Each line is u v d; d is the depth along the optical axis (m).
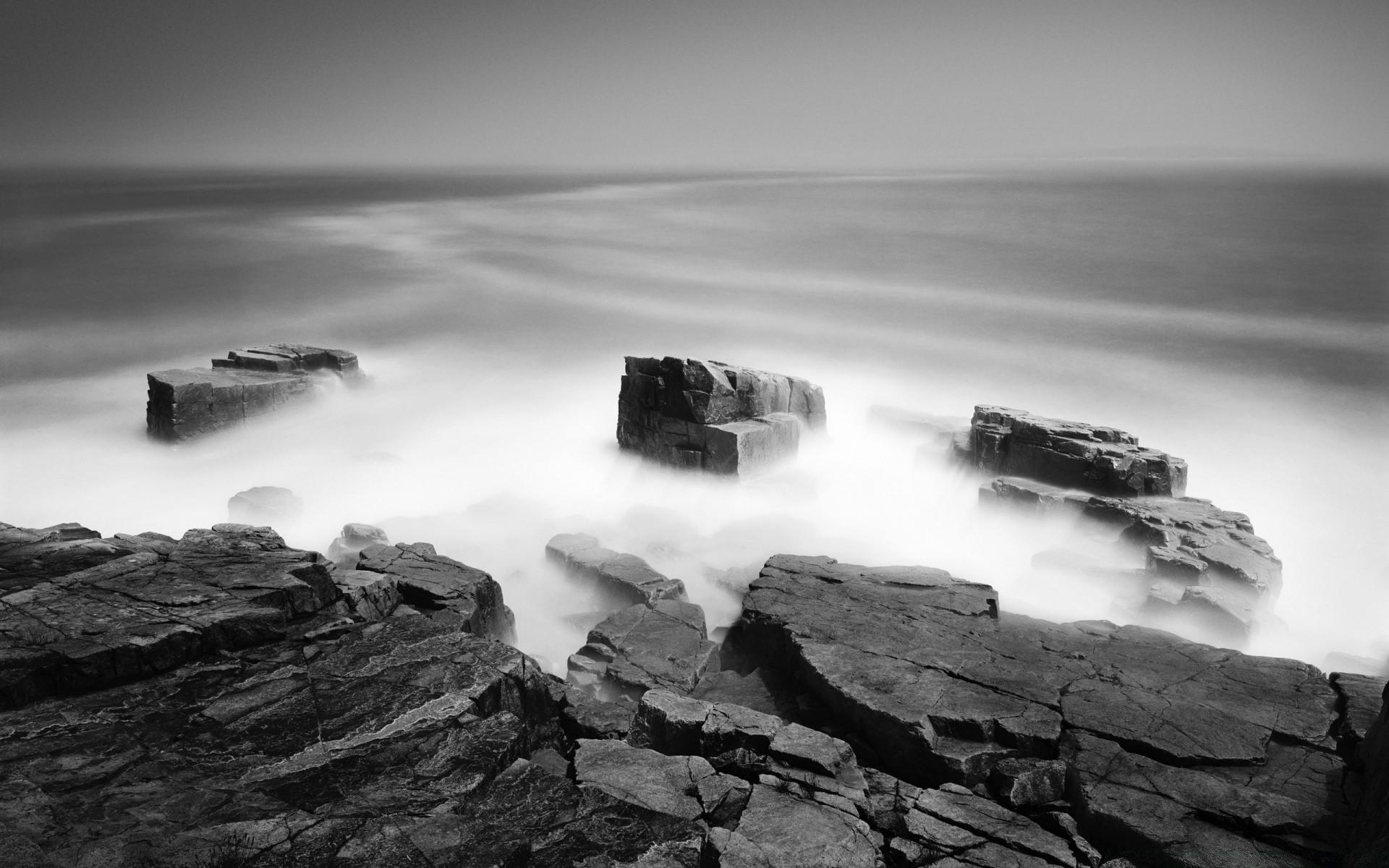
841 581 14.83
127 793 8.12
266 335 50.25
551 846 8.12
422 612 13.93
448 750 9.15
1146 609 16.36
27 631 10.11
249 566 12.05
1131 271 74.50
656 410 25.78
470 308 58.72
